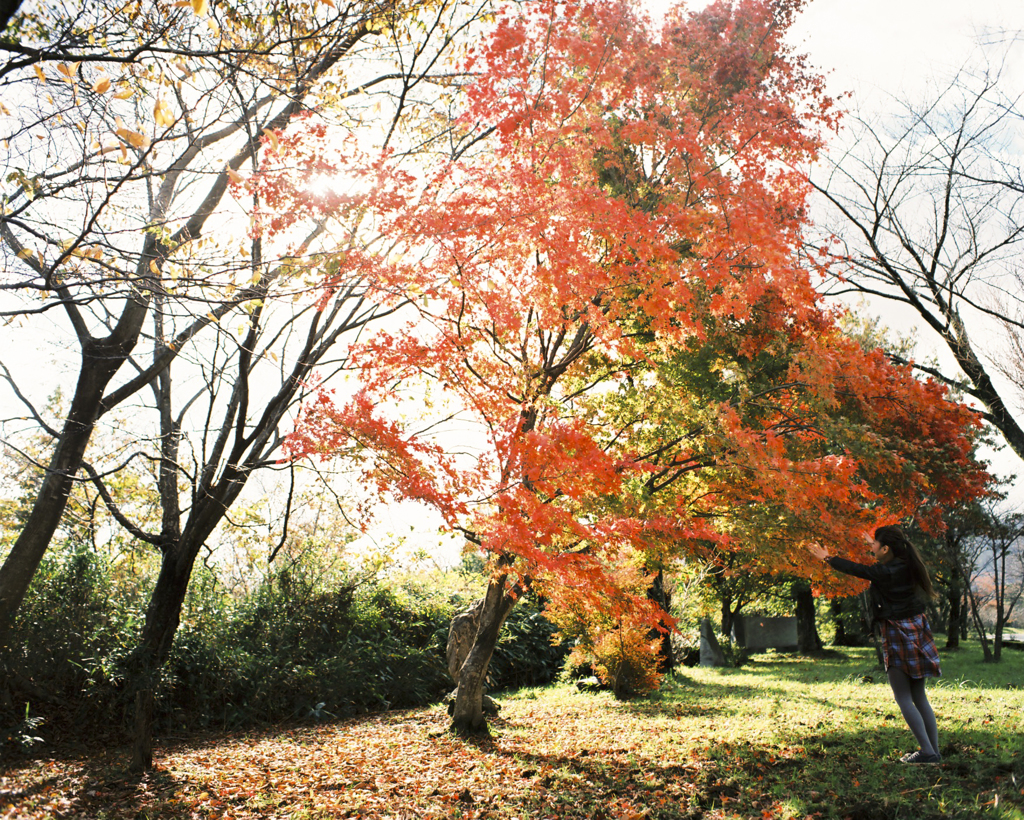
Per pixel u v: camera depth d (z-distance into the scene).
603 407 7.97
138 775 6.57
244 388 7.81
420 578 16.41
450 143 8.19
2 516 10.70
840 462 5.86
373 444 5.91
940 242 9.69
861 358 6.70
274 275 5.62
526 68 5.87
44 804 5.51
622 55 6.11
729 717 8.50
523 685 15.78
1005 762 4.33
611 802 4.76
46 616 9.36
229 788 6.03
